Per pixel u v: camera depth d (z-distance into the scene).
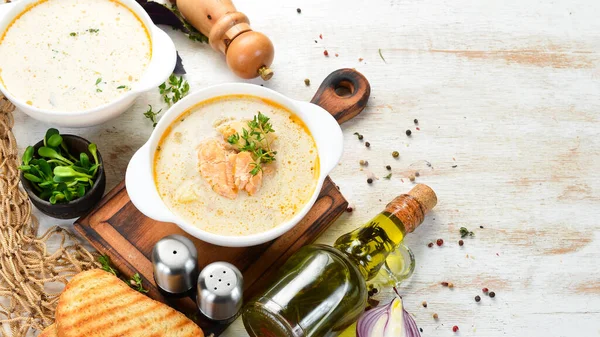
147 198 0.90
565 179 1.05
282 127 0.96
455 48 1.11
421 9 1.12
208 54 1.07
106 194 0.97
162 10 1.04
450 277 1.00
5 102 1.01
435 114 1.07
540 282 1.01
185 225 0.89
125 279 0.97
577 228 1.03
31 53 0.97
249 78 1.04
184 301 0.95
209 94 0.96
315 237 0.99
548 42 1.12
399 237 0.94
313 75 1.08
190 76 1.06
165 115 0.94
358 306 0.93
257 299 0.92
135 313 0.90
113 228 0.96
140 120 1.03
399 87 1.08
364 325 0.96
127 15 1.00
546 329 0.99
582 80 1.10
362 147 1.04
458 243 1.01
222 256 0.97
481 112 1.07
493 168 1.05
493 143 1.06
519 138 1.07
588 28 1.13
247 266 0.97
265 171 0.94
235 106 0.97
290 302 0.92
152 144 0.93
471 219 1.03
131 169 0.90
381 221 0.94
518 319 0.99
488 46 1.11
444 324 0.99
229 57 1.02
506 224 1.03
